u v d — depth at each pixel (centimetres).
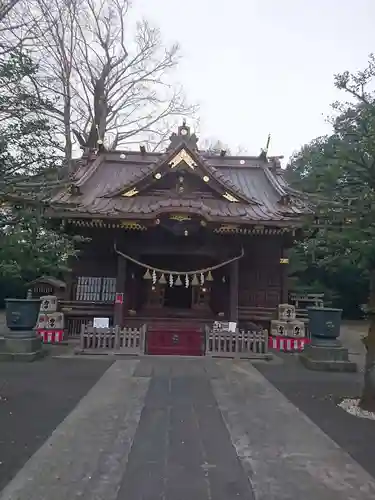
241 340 1375
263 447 591
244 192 1978
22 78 720
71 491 450
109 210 1565
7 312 1270
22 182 703
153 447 581
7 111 684
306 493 458
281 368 1212
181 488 462
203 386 967
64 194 1738
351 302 3066
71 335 1634
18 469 500
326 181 837
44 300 1594
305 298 1964
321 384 1013
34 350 1265
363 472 514
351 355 1498
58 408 755
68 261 1667
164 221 1583
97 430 645
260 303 1719
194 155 1683
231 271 1619
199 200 1708
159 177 1703
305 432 656
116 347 1366
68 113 2253
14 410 737
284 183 2073
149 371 1116
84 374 1060
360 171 787
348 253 821
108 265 1692
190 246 1670
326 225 830
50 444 581
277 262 1731
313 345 1232
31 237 729
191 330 1412
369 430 670
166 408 777
